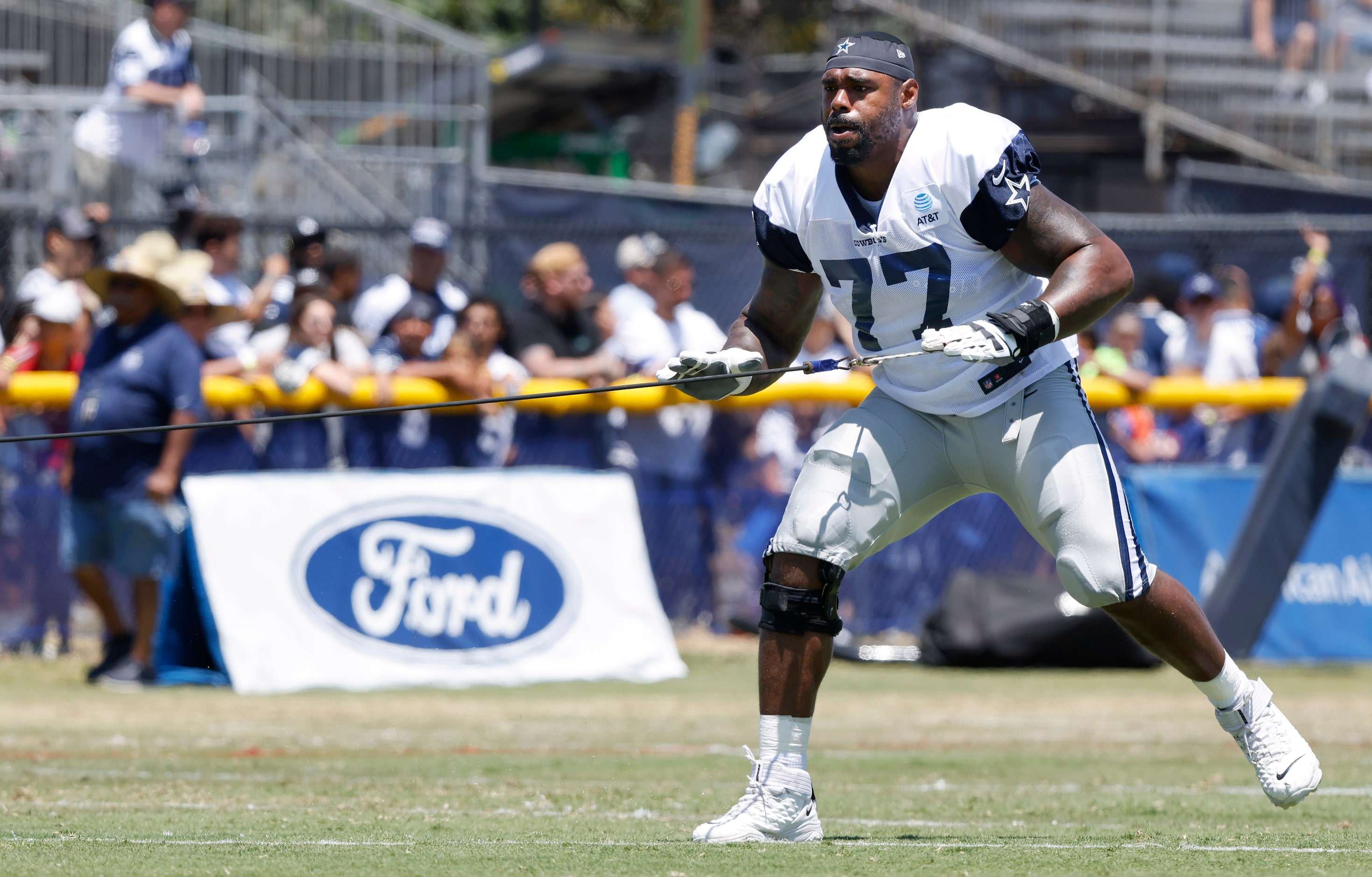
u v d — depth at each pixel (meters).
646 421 37.06
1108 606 14.22
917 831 15.58
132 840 14.03
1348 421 35.28
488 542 33.84
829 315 38.50
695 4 68.38
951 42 69.50
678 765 21.81
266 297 36.66
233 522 32.28
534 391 36.25
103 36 52.62
